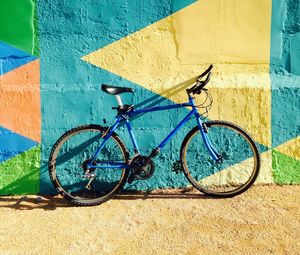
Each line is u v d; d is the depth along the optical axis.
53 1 2.62
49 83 2.66
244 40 2.71
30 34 2.63
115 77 2.68
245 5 2.68
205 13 2.67
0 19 2.61
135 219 2.37
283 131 2.75
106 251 2.06
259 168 2.60
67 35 2.64
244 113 2.72
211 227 2.27
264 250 2.06
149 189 2.74
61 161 2.68
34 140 2.67
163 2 2.65
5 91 2.64
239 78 2.71
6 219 2.37
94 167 2.54
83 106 2.68
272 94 2.72
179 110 2.71
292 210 2.45
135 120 2.70
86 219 2.38
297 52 2.73
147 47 2.68
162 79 2.69
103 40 2.66
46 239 2.17
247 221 2.33
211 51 2.70
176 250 2.07
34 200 2.63
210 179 2.76
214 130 2.72
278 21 2.71
